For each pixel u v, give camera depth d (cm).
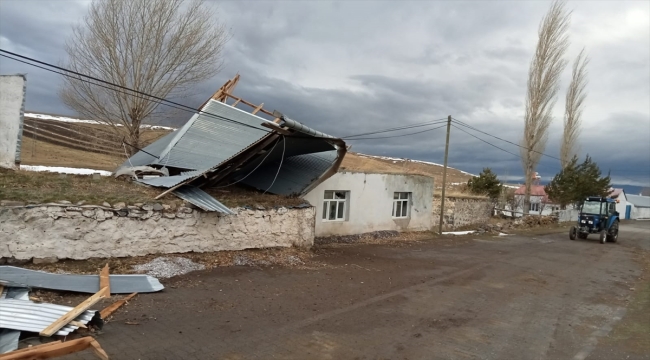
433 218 2614
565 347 712
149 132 2061
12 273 727
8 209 810
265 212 1257
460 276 1264
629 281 1380
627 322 888
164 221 1027
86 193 980
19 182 973
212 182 1304
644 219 6800
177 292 838
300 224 1377
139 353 556
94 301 680
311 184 1533
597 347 721
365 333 709
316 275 1105
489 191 3862
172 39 1870
